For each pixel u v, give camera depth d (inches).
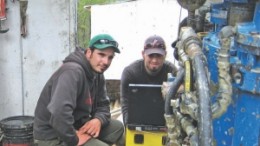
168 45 211.8
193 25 74.9
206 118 51.7
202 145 50.9
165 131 106.7
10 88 164.4
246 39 52.9
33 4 156.5
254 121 55.3
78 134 122.8
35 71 163.6
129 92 106.3
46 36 160.4
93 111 133.0
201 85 53.9
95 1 298.4
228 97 55.7
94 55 120.2
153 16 216.7
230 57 55.9
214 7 66.2
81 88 118.0
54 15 158.6
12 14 156.6
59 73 116.2
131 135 109.2
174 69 140.7
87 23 281.6
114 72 214.4
